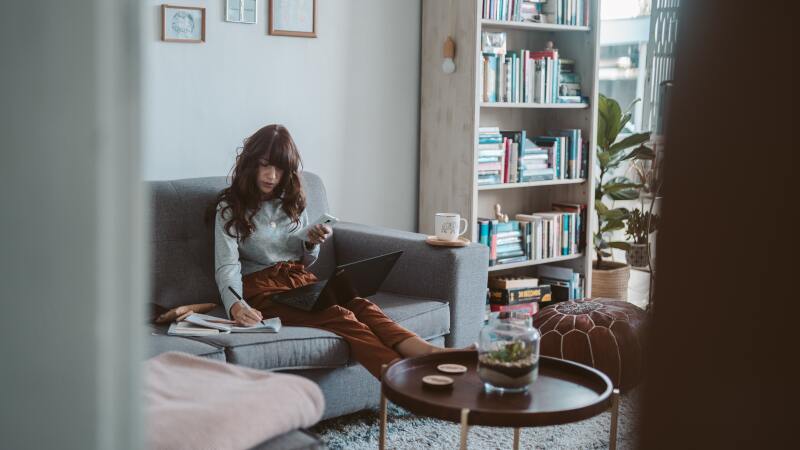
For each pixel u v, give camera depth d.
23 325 0.36
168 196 2.75
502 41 3.72
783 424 0.32
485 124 4.04
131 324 0.38
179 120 3.10
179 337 2.29
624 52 5.56
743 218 0.32
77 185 0.36
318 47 3.46
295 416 1.55
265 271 2.76
